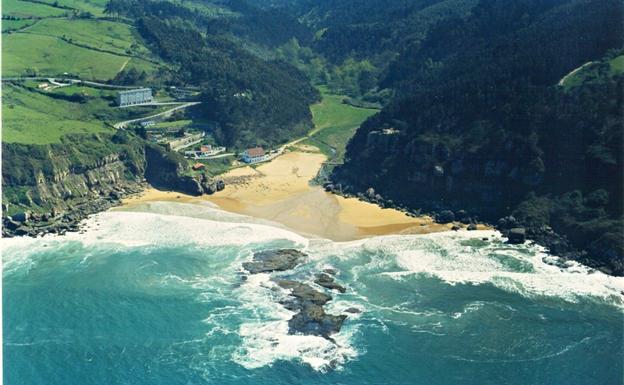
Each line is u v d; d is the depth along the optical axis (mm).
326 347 108000
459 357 104750
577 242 143875
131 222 171000
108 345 109375
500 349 106625
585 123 157625
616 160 148500
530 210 157125
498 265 138625
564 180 157625
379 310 120062
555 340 108750
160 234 161875
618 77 160750
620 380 97812
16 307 122000
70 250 151500
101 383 99250
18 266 141750
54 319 117812
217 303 123875
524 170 164500
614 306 119750
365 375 100625
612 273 132250
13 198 169625
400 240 155125
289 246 153625
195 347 108625
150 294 127750
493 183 170125
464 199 173250
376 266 140250
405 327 113812
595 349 105812
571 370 100500
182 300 125188
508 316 116750
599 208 146125
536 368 101250
